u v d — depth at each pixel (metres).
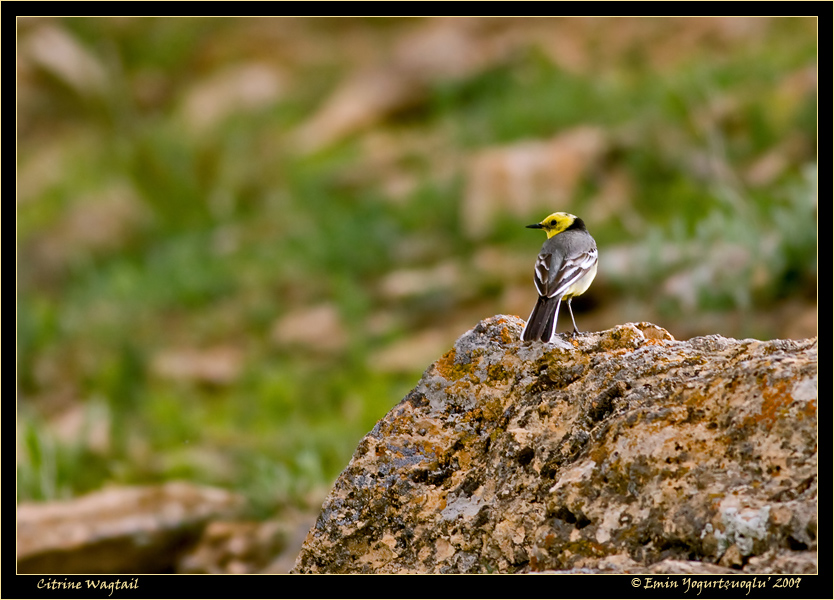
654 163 19.09
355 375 16.03
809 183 14.63
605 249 17.03
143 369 17.45
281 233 22.42
